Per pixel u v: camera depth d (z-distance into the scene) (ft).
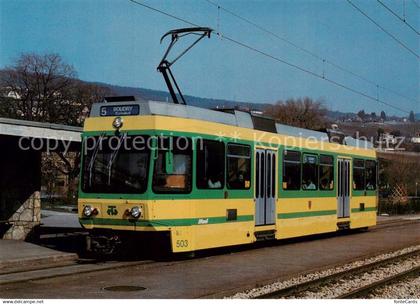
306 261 52.54
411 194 211.61
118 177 48.01
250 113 59.26
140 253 53.88
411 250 65.77
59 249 54.54
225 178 53.42
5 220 62.44
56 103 185.68
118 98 49.65
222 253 57.26
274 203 61.26
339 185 76.48
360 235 84.38
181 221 48.32
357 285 41.57
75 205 169.78
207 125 51.57
